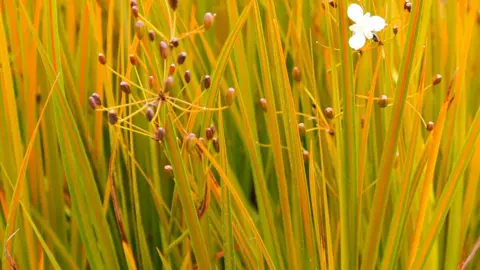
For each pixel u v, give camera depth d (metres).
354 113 0.51
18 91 0.58
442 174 0.57
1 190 0.56
